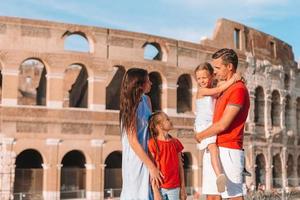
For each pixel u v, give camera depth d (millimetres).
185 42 64812
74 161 62875
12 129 52312
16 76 53125
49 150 53781
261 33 77250
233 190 11047
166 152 12766
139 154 11531
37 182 53750
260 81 75812
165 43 62906
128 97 11781
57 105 54688
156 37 62125
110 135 57688
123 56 59344
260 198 59188
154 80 65562
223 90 11484
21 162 61094
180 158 13336
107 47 58375
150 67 61156
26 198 52781
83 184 56656
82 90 64125
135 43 60344
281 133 78438
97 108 56969
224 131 11172
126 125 11672
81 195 56000
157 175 11648
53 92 54719
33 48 54125
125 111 11734
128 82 11867
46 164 53531
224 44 70500
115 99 65625
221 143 11164
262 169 75188
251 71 74125
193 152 64062
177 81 64062
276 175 78562
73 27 56312
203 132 11211
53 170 53688
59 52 55281
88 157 56156
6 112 52094
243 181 11695
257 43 76125
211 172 11406
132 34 60094
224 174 10797
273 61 79062
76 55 56219
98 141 56656
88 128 56250
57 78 55000
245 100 11117
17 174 52969
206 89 12102
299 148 84625
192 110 65188
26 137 52875
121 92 11953
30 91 81500
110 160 67312
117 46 59094
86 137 56188
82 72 63688
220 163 11039
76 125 55500
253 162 72062
